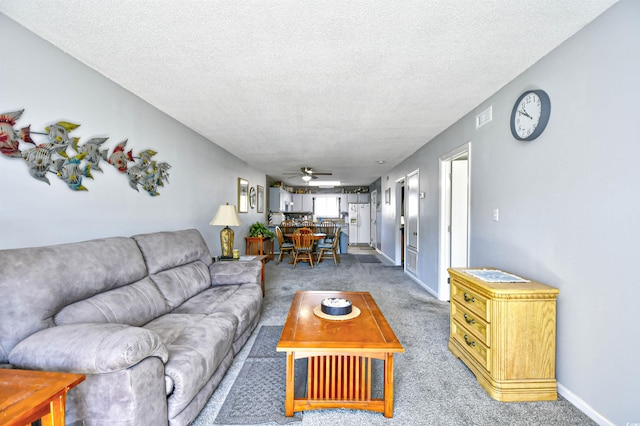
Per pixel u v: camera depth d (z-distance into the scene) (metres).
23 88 1.62
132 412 1.18
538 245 2.02
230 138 4.02
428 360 2.27
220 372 1.88
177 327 1.82
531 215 2.09
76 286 1.53
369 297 2.42
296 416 1.64
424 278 4.44
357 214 11.34
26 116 1.64
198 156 3.76
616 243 1.47
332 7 1.47
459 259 3.79
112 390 1.18
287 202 10.36
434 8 1.48
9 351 1.21
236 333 2.17
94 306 1.60
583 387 1.66
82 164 2.00
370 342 1.60
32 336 1.23
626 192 1.42
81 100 1.99
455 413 1.66
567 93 1.76
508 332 1.77
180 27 1.63
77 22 1.58
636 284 1.38
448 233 3.80
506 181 2.38
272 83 2.36
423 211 4.50
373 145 4.48
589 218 1.62
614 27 1.47
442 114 3.09
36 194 1.69
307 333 1.71
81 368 1.13
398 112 3.03
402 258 6.57
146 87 2.40
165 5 1.45
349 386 1.72
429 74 2.21
